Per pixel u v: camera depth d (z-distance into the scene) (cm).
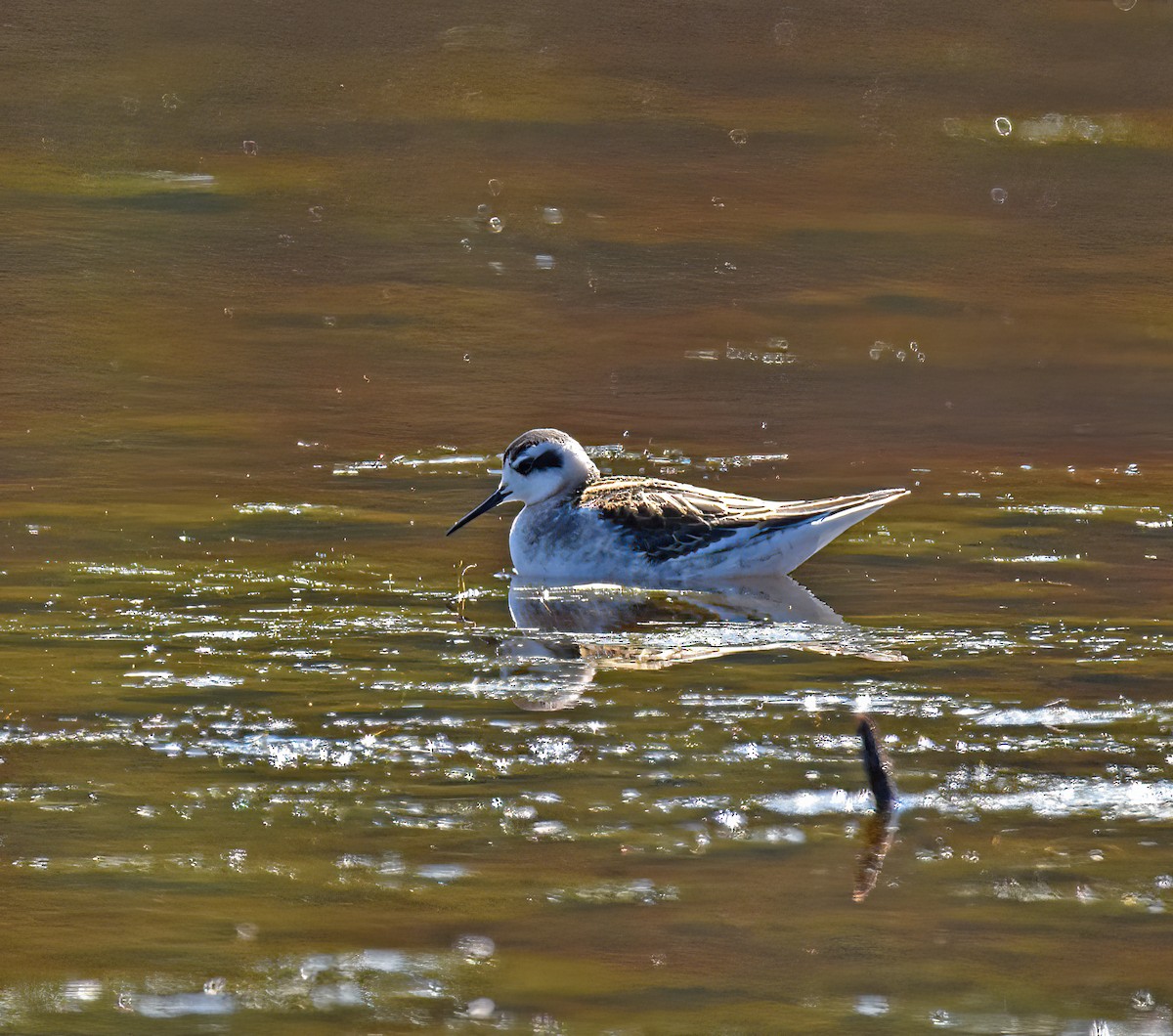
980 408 2173
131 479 1780
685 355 2383
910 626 1374
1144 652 1297
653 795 1041
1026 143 3494
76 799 1022
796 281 2750
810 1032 796
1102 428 2084
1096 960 859
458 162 3272
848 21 4247
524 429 2033
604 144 3412
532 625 1380
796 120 3588
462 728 1143
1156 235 3041
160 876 934
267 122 3450
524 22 4162
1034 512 1717
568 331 2473
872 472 1878
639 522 1544
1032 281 2789
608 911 905
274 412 2064
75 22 3975
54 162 3159
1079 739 1123
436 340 2411
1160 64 4000
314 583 1473
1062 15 4297
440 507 1733
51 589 1420
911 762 1084
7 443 1894
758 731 1140
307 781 1054
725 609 1432
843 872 947
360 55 3884
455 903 911
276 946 868
